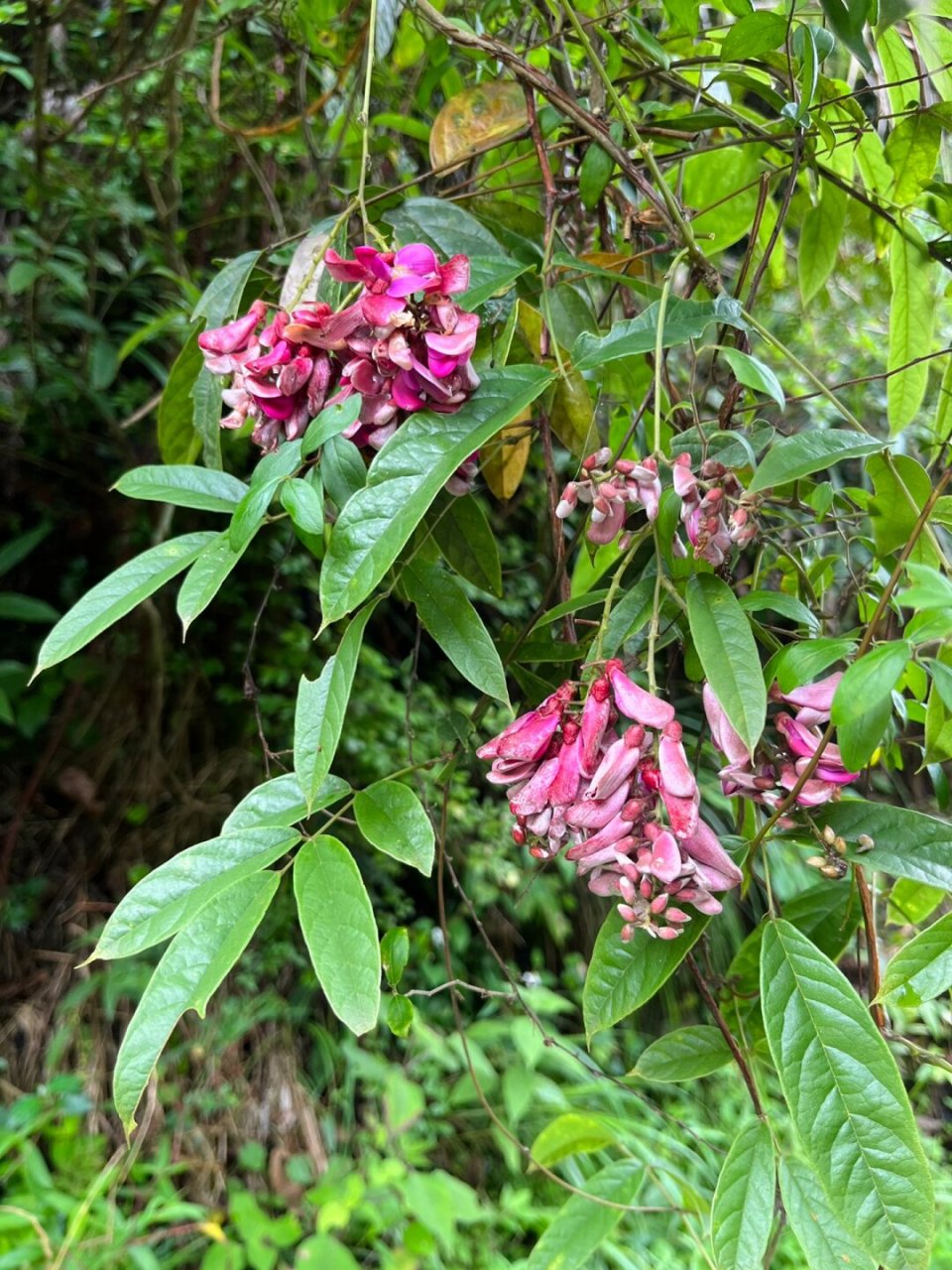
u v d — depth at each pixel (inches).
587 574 21.6
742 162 23.0
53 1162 41.7
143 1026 11.8
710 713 13.2
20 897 48.5
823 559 20.1
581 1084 52.7
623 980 14.0
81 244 46.0
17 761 51.3
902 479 16.5
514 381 13.4
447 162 20.2
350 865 12.6
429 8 17.8
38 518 51.5
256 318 14.6
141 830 51.1
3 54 36.6
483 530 17.2
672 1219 44.1
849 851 13.7
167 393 20.2
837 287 32.8
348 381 13.2
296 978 51.4
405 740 55.1
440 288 12.7
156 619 50.1
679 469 13.2
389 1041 51.3
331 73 34.2
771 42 17.5
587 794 12.2
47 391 44.6
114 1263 36.9
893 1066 11.7
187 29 29.2
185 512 51.4
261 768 53.4
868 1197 11.3
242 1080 46.8
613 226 22.9
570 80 20.5
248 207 41.9
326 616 11.9
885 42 21.0
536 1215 42.6
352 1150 47.1
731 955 52.4
